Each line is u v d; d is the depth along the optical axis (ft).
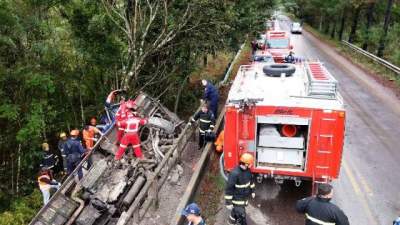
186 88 59.67
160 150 36.09
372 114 51.96
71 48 44.06
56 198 28.55
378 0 112.68
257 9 57.82
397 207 29.04
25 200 36.70
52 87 39.60
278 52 70.08
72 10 43.19
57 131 46.19
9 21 36.06
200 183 32.89
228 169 28.17
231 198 24.06
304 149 27.30
